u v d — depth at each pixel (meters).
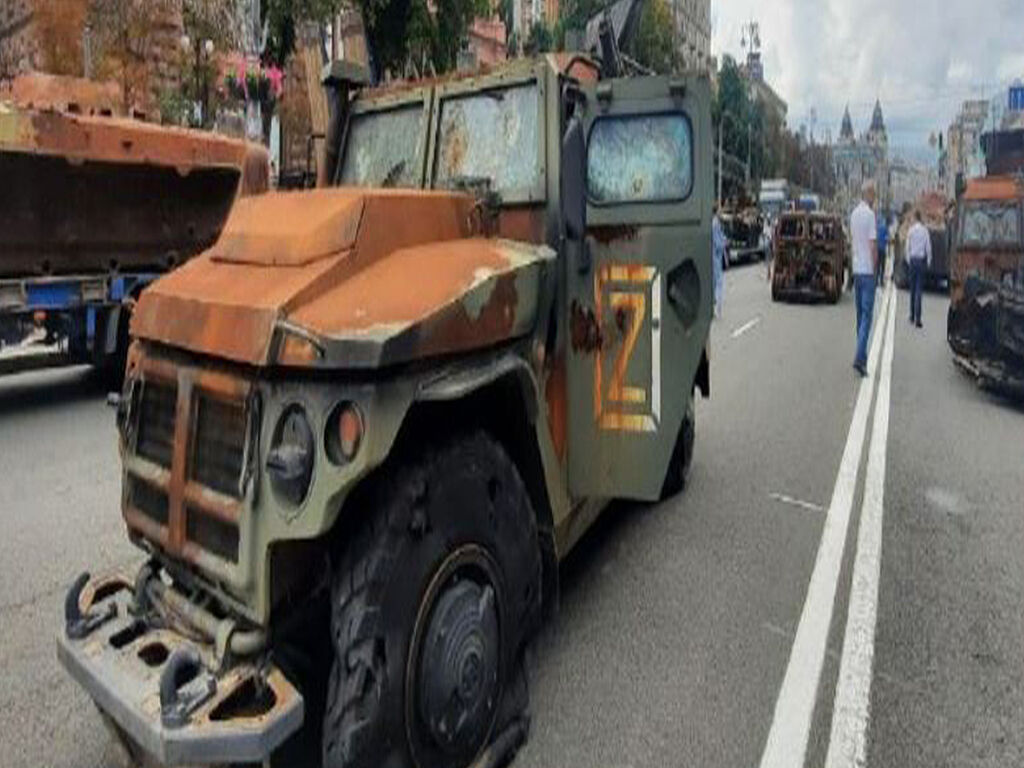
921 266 16.08
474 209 3.38
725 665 3.80
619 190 3.87
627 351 3.62
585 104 3.85
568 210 3.32
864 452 7.31
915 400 9.47
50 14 18.34
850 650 3.95
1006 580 4.72
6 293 8.19
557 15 43.66
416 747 2.62
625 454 3.65
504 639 2.99
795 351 12.94
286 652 2.76
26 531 5.34
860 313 11.05
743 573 4.79
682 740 3.25
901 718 3.41
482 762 2.91
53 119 7.95
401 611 2.54
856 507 5.90
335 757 2.46
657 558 4.99
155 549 2.89
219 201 9.87
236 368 2.55
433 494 2.65
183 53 18.78
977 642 4.03
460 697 2.75
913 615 4.30
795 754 3.17
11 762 3.11
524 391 3.07
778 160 92.38
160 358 2.85
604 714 3.42
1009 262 11.10
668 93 3.80
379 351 2.31
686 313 3.77
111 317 9.20
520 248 3.33
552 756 3.14
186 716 2.35
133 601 2.91
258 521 2.46
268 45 18.02
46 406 8.96
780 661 3.84
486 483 2.87
